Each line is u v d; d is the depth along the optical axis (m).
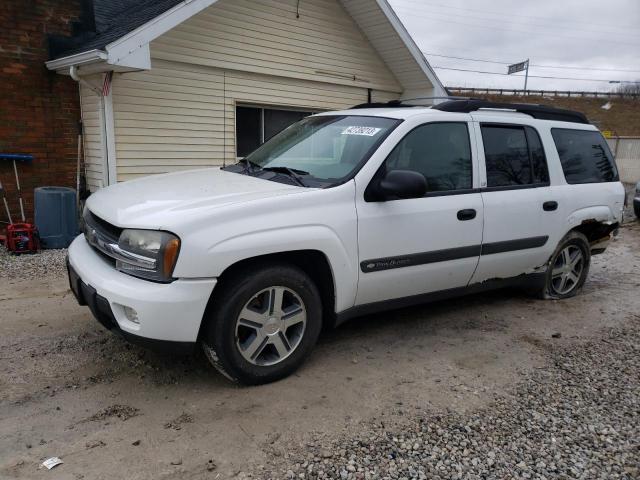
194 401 3.23
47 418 3.00
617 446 2.95
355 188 3.65
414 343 4.26
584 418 3.22
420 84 11.51
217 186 3.68
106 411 3.09
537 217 4.75
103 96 7.53
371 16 10.13
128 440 2.82
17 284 5.45
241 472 2.60
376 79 11.34
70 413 3.06
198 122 8.79
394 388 3.50
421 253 3.98
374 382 3.57
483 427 3.08
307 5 9.77
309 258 3.60
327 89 10.58
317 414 3.14
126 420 3.01
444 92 11.52
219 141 9.12
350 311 3.83
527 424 3.13
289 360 3.52
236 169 4.43
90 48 7.11
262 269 3.31
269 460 2.70
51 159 7.96
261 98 9.55
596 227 5.62
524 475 2.67
